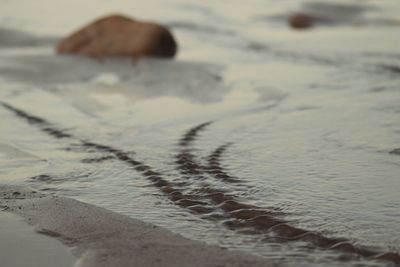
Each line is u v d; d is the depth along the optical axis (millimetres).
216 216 5578
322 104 10023
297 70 13297
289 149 7570
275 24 21094
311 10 23781
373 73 12820
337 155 7305
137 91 11258
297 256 4797
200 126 8734
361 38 17859
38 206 5766
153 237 5074
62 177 6664
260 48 16438
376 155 7277
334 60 14461
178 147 7695
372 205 5773
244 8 24109
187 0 25719
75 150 7668
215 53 15672
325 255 4816
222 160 7145
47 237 5098
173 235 5117
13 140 8141
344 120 8938
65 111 9711
